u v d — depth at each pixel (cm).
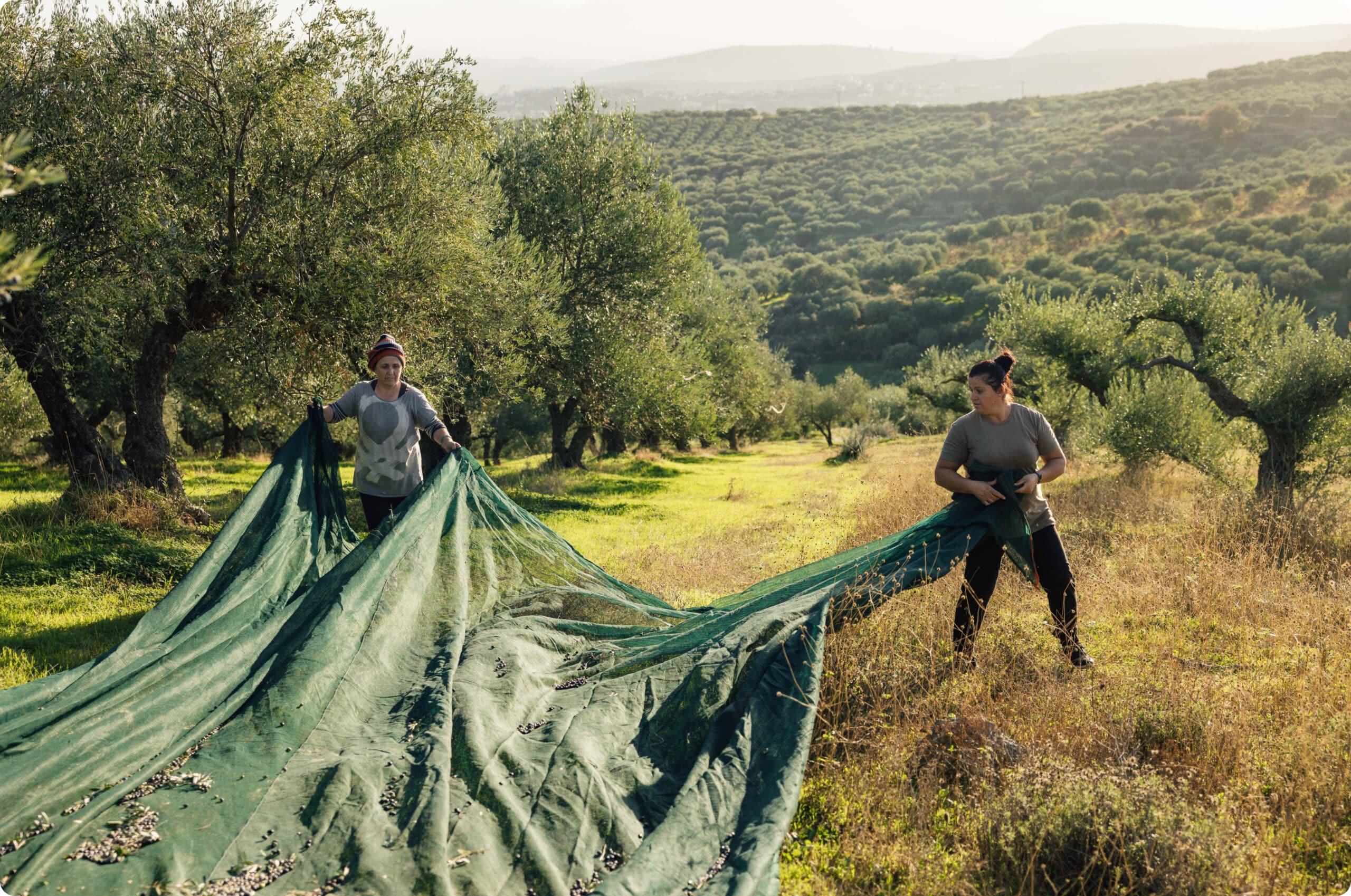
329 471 601
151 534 1005
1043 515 509
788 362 6116
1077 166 16775
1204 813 316
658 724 394
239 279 1106
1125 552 841
